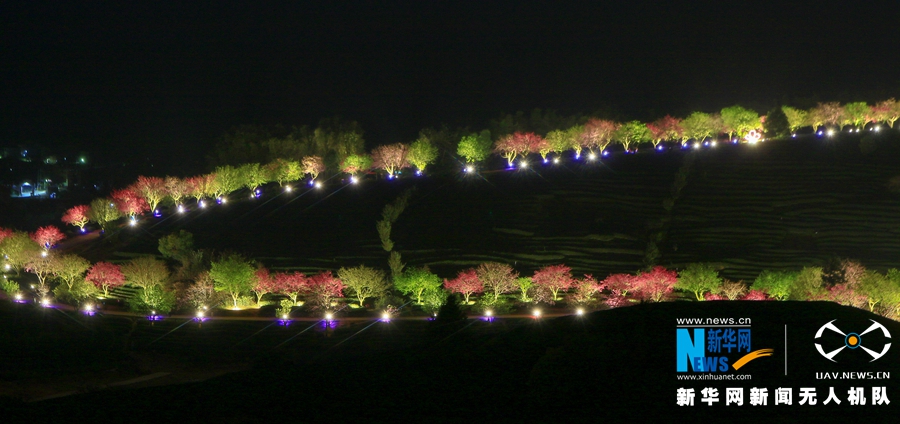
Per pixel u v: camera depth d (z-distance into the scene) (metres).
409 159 147.50
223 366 66.75
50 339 72.12
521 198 124.31
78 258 96.81
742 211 114.88
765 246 101.69
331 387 32.72
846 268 75.56
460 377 33.28
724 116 159.50
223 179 142.00
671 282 81.31
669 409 27.77
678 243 104.44
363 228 116.75
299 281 86.25
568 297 84.50
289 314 82.19
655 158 143.75
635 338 35.97
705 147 149.75
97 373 61.59
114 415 29.25
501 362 35.28
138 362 66.94
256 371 37.34
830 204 115.00
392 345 70.94
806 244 102.06
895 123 167.62
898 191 116.31
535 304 83.38
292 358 69.12
